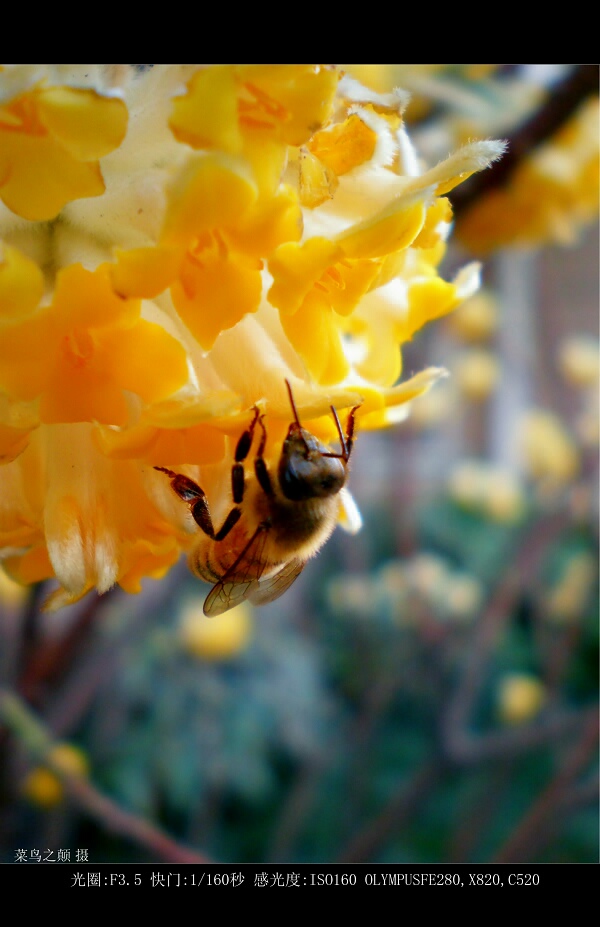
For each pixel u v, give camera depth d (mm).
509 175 84
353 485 204
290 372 47
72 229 45
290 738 165
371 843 113
